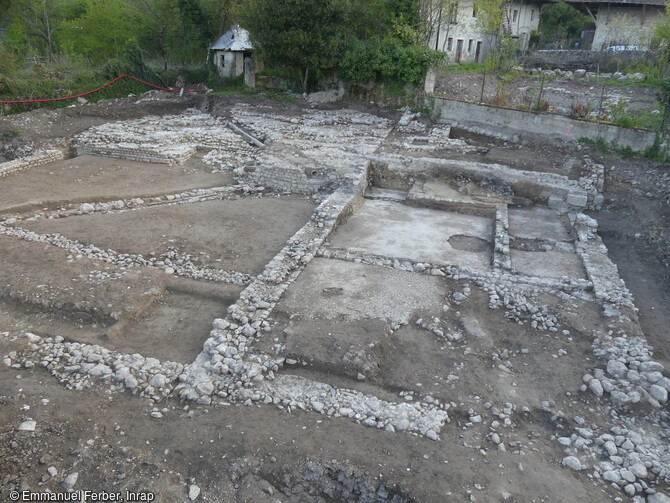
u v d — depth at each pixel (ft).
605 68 79.61
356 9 68.39
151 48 95.45
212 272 28.78
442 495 15.23
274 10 65.82
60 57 84.17
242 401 19.20
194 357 22.00
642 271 31.09
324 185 43.16
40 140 56.65
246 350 21.61
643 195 40.42
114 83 75.92
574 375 21.15
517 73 75.10
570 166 45.39
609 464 16.79
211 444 17.10
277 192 43.68
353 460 16.46
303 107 72.33
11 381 19.74
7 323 23.56
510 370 21.58
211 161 51.39
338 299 25.54
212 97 76.43
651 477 16.37
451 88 69.56
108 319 23.70
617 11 92.12
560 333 23.88
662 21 81.41
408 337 23.22
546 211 39.91
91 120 64.85
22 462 16.11
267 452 16.74
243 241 33.12
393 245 32.78
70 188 42.70
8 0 76.38
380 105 69.97
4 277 26.43
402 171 44.75
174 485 15.56
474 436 17.95
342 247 32.12
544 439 18.16
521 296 26.53
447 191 42.01
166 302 26.05
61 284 25.96
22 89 65.98
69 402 18.78
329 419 18.31
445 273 29.04
